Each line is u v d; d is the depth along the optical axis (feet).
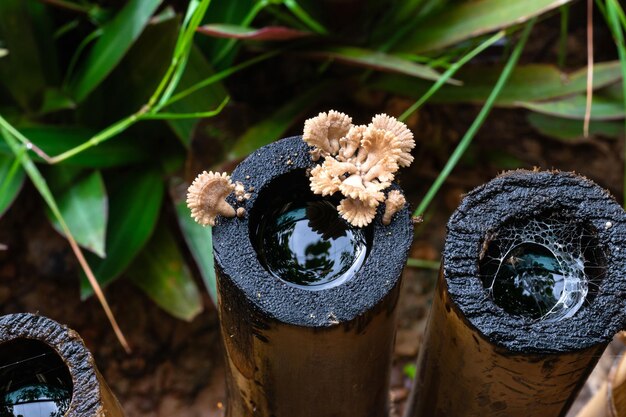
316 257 1.91
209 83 3.16
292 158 1.92
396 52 3.34
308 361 1.91
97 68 3.15
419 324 3.53
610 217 1.85
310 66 3.69
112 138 3.29
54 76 3.42
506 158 3.76
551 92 3.26
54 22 3.58
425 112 3.77
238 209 1.87
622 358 2.33
